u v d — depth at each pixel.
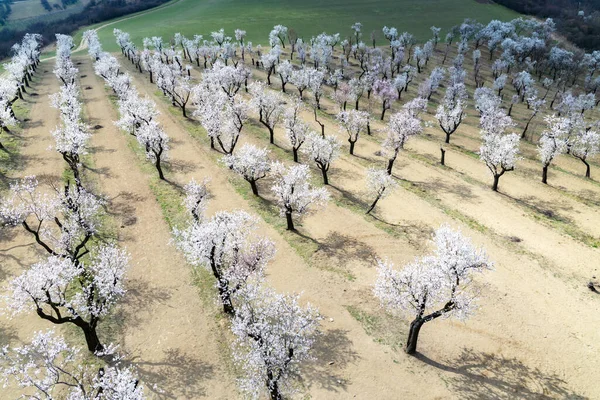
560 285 39.69
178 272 41.19
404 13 185.75
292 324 27.83
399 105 97.94
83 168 60.97
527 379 30.81
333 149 57.97
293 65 124.56
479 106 87.62
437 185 59.28
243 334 27.41
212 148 68.75
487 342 33.84
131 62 128.12
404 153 70.56
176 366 31.58
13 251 43.12
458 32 160.00
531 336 34.31
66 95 74.75
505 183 60.69
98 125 77.19
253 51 135.00
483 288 39.12
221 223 34.34
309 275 40.78
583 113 97.31
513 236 47.31
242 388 27.73
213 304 37.31
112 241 45.31
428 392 29.66
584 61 129.38
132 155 65.75
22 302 28.88
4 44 161.25
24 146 66.38
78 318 30.30
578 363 31.97
